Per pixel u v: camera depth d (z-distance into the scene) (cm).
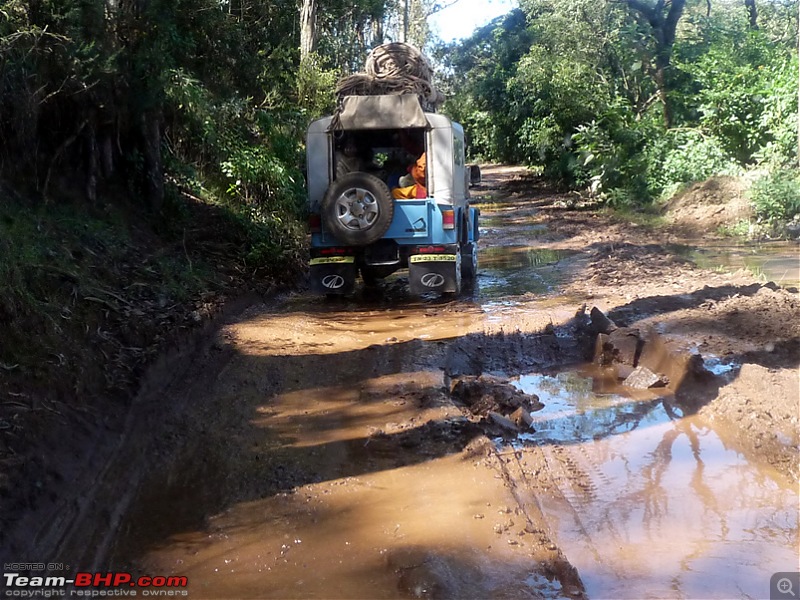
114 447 580
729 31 2667
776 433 577
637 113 2928
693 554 433
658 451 580
